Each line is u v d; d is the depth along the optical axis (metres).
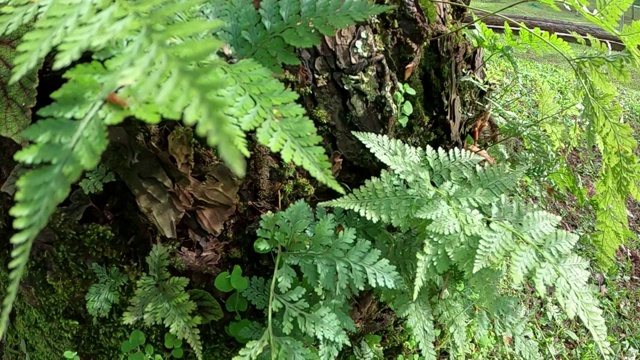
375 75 0.40
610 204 0.45
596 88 0.45
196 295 0.39
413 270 0.40
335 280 0.37
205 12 0.27
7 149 0.37
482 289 0.37
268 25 0.27
